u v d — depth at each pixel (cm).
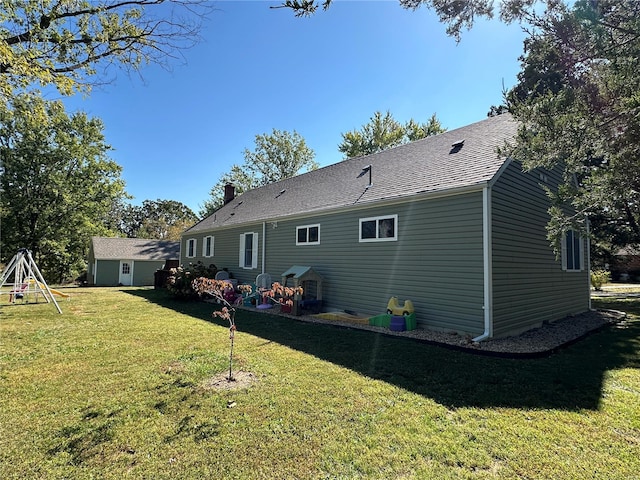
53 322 827
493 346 593
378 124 2955
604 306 1276
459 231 692
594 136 507
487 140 835
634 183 524
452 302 698
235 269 1454
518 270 738
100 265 2512
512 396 385
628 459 265
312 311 962
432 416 334
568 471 250
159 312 995
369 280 874
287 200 1326
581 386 419
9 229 2302
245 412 339
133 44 727
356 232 916
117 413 337
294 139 3297
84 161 2505
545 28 527
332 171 1339
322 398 373
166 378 434
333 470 250
